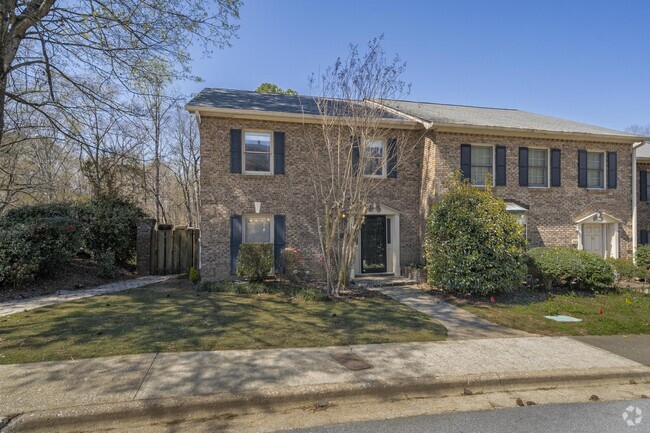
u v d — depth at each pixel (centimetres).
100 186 1583
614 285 1149
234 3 1055
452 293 1052
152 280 1259
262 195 1216
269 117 1195
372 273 1323
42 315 733
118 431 362
